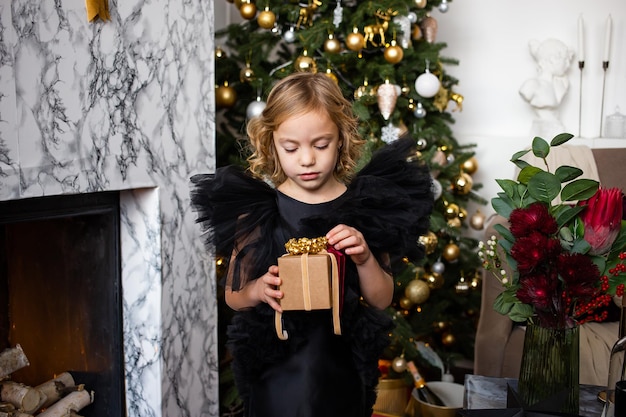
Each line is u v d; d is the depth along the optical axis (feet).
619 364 4.00
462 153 9.23
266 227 4.10
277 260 3.91
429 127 8.57
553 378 3.99
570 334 3.98
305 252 3.82
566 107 9.96
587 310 4.15
